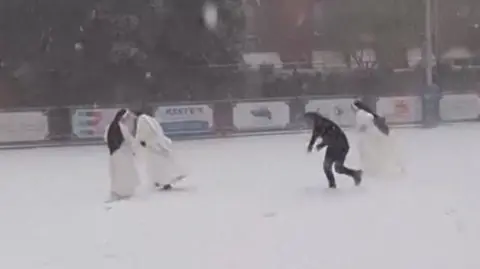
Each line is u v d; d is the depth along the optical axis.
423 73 29.05
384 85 30.66
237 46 34.31
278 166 15.71
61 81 31.41
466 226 8.78
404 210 9.93
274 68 31.81
